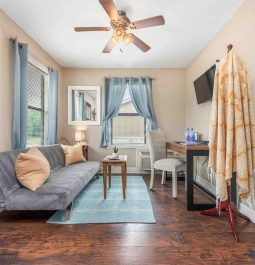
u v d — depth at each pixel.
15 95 2.76
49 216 2.40
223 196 2.06
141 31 3.13
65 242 1.83
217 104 2.16
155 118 4.89
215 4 2.49
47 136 4.12
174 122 4.97
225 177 2.04
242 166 1.97
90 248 1.74
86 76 4.94
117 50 3.86
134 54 4.07
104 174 3.02
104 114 4.88
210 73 3.30
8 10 2.64
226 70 2.12
